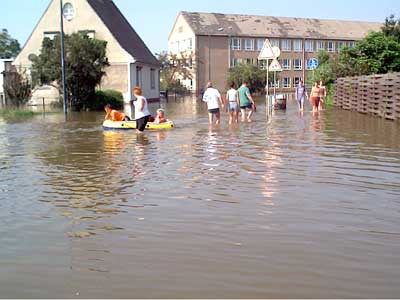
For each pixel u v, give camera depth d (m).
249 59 81.94
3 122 23.75
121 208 7.12
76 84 33.75
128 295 4.33
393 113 20.33
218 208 7.01
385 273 4.71
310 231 5.95
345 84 28.42
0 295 4.38
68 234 6.01
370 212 6.74
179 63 74.94
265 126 18.97
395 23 40.50
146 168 10.23
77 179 9.24
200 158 11.40
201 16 82.00
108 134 17.28
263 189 8.14
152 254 5.28
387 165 10.23
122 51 43.25
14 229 6.24
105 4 49.00
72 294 4.38
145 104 17.48
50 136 17.03
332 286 4.44
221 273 4.75
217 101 20.52
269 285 4.48
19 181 9.15
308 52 86.00
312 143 13.70
